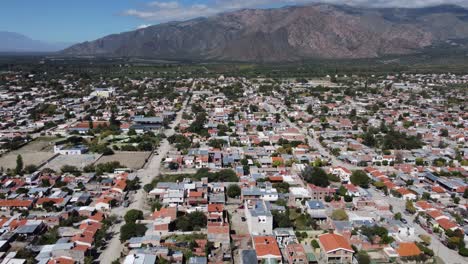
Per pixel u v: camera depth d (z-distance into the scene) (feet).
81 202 525.75
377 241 426.10
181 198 525.34
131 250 397.60
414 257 399.85
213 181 618.03
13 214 495.00
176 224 457.27
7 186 575.79
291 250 400.47
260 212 452.76
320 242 416.26
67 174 641.40
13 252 390.01
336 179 622.13
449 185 589.32
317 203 515.91
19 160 654.94
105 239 436.35
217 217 461.78
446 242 438.81
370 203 521.24
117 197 545.03
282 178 615.98
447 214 495.82
